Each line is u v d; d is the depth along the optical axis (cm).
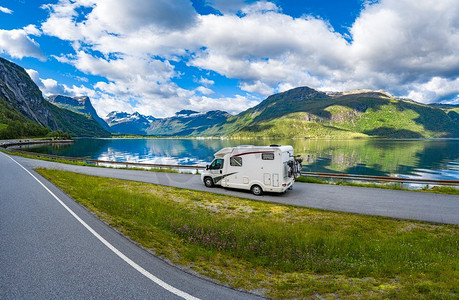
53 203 1158
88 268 545
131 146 15288
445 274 580
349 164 7044
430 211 1220
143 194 1559
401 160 8075
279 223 1024
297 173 1811
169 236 809
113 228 822
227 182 1752
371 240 851
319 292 486
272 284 523
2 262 567
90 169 2948
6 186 1600
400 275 587
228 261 661
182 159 7800
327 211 1236
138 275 519
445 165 6869
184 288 475
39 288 463
